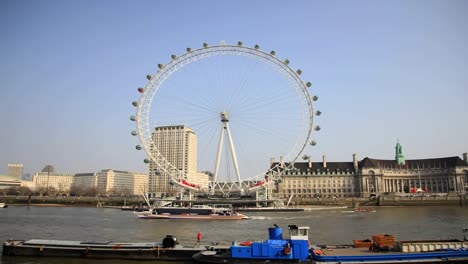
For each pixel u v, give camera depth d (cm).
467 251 4953
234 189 19262
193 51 15375
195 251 5606
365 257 4866
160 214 14325
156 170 16400
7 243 5972
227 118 17262
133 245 5853
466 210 18412
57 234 8956
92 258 5725
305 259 5016
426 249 5188
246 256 5094
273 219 13662
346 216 14825
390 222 11756
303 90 16375
